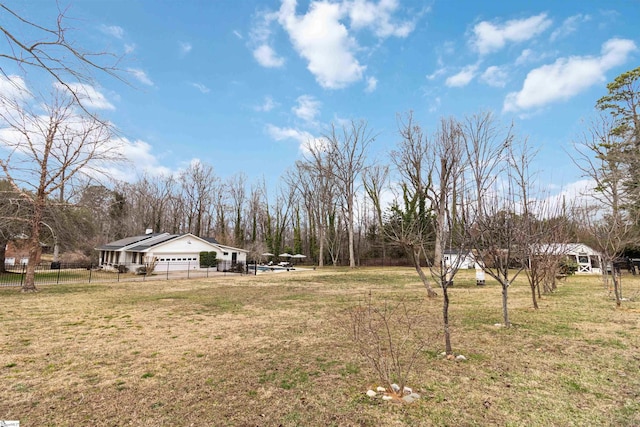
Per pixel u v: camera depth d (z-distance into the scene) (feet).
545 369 14.64
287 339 20.10
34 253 46.34
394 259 123.54
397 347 18.11
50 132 44.52
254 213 157.58
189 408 11.29
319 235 135.74
